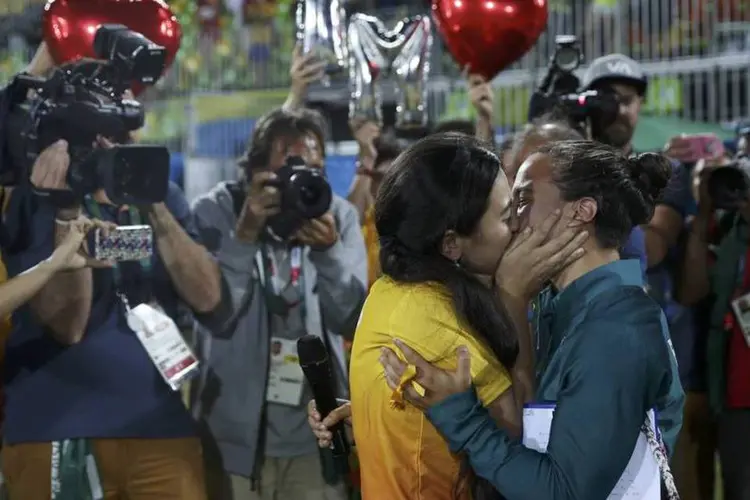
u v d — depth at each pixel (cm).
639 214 286
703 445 600
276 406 486
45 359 433
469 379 264
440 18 551
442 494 275
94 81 405
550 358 283
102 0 460
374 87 564
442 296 272
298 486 486
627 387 261
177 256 453
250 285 484
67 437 429
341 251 488
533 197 283
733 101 919
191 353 444
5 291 395
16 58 983
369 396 278
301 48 552
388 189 277
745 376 556
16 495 436
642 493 270
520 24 537
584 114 520
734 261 567
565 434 260
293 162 475
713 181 553
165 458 442
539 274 279
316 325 491
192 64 1020
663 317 282
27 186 421
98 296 441
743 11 941
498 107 927
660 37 958
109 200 423
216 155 899
